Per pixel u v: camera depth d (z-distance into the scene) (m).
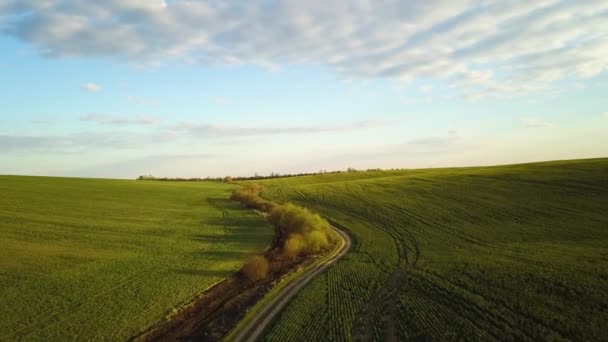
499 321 20.59
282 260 37.69
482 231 44.94
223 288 28.75
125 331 20.81
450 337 19.23
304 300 25.44
